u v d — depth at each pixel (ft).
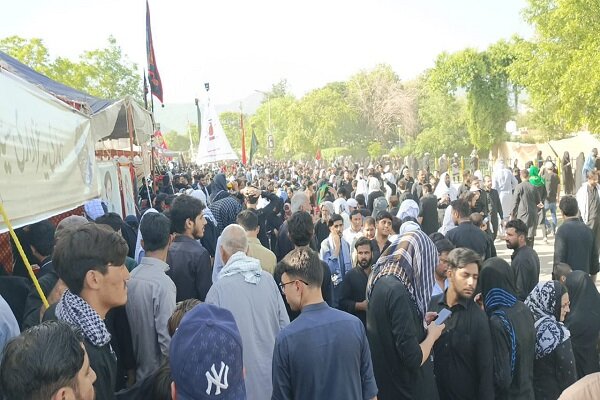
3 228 10.59
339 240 21.98
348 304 17.46
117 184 31.81
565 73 77.30
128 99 27.43
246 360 11.96
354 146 227.20
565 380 13.24
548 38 83.05
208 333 6.82
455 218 24.08
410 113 221.25
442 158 131.13
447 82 145.28
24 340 5.71
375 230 23.26
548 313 13.65
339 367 9.48
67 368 5.64
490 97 141.08
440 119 179.52
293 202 29.78
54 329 5.88
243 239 13.74
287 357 9.61
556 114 86.43
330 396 9.39
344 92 242.99
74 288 8.32
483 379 12.19
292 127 231.30
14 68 23.77
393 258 12.01
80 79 99.45
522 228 19.66
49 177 14.06
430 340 11.76
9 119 11.35
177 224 15.19
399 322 11.26
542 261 41.24
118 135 36.24
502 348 12.50
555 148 126.41
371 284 12.11
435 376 12.89
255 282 12.39
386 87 228.84
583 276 15.81
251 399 11.92
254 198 27.61
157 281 11.96
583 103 76.07
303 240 17.71
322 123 222.69
